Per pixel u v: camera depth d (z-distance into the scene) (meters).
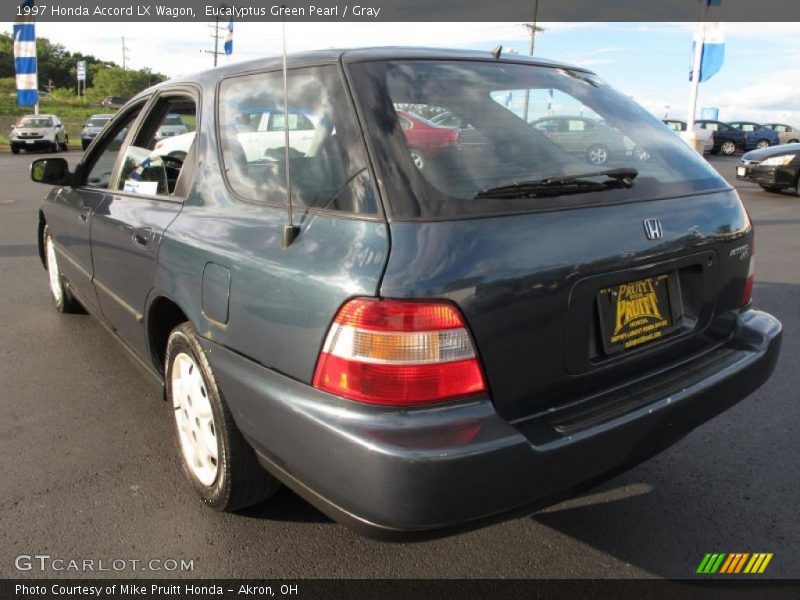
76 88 87.19
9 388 3.83
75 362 4.21
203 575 2.35
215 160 2.61
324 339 1.89
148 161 3.16
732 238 2.60
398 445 1.76
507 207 2.00
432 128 2.12
